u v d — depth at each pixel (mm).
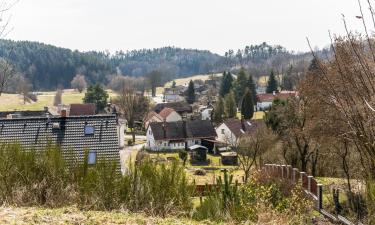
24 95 116062
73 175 9164
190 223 7836
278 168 17375
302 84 26984
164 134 73688
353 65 4359
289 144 34531
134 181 9016
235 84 116062
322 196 15602
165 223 7566
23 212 7207
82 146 25109
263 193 9484
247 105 93250
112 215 7770
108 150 25016
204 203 9227
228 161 57562
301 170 32031
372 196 6555
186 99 135000
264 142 36969
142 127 94312
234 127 72125
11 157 8977
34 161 9047
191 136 74438
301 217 9727
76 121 26797
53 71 173375
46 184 8859
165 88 163750
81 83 163875
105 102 103188
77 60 184125
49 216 7105
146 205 8766
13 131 26266
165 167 9422
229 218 8727
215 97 128375
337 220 12875
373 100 4160
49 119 26859
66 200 8820
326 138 24484
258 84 153250
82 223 6922
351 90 4430
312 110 25547
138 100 94625
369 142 4348
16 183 8812
